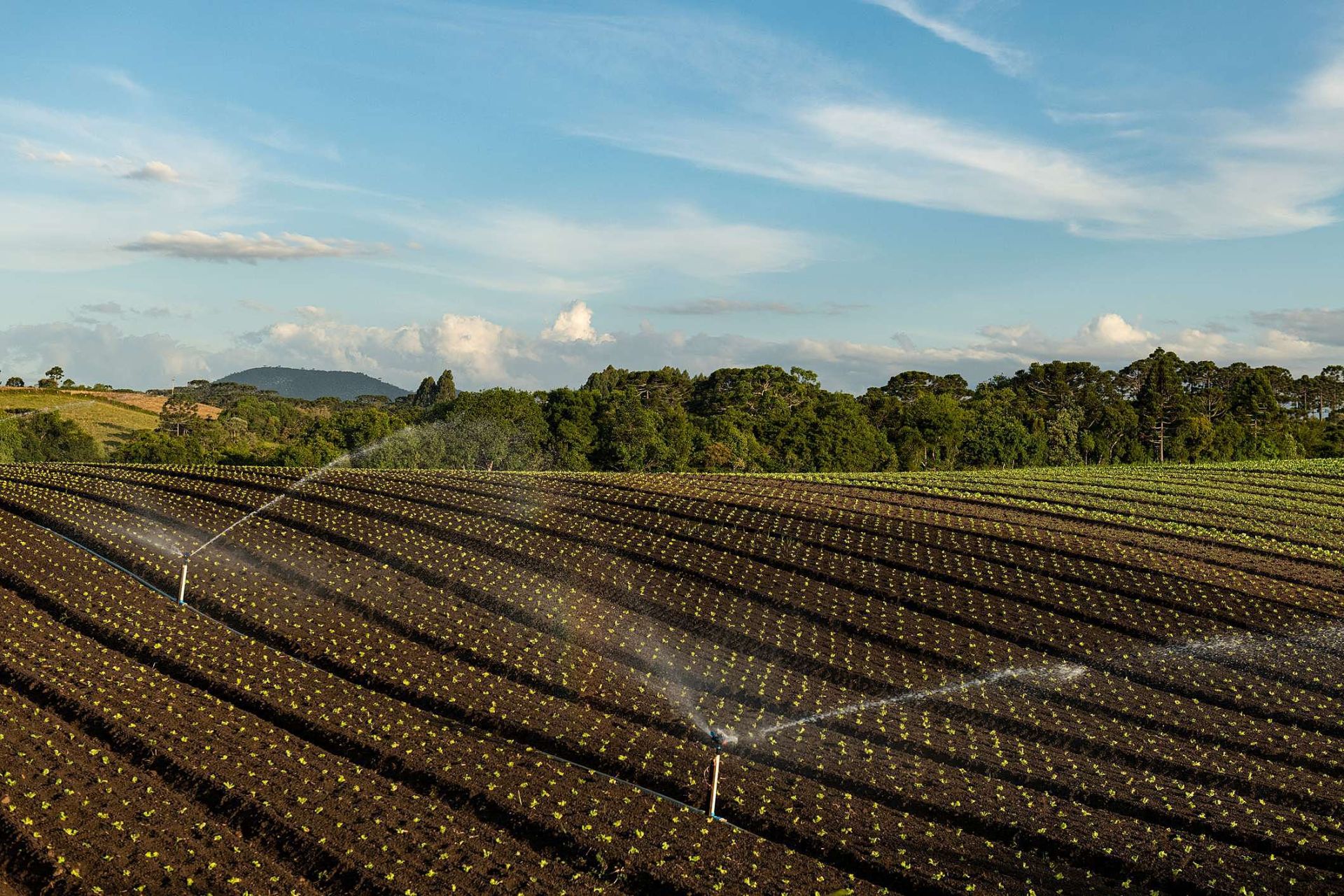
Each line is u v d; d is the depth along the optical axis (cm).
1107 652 3136
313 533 4047
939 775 2227
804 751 2312
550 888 1689
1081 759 2361
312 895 1630
